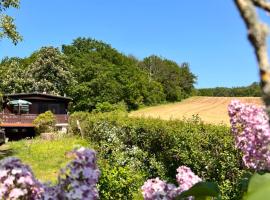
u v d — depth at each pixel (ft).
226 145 45.78
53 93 233.96
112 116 87.51
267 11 3.69
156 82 331.98
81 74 255.70
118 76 275.39
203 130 51.47
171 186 11.69
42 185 10.28
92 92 245.45
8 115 147.54
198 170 49.26
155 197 11.41
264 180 5.68
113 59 304.71
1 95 124.36
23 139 133.18
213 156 47.44
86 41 315.58
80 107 245.45
